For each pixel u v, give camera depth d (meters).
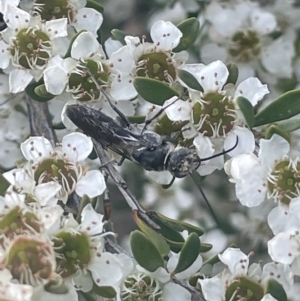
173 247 0.15
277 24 0.19
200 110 0.15
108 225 0.15
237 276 0.15
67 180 0.15
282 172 0.15
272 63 0.18
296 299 0.17
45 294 0.14
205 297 0.15
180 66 0.16
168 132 0.16
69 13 0.16
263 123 0.15
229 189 0.20
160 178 0.16
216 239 0.20
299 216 0.15
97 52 0.16
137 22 0.21
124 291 0.15
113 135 0.16
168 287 0.15
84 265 0.14
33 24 0.16
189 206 0.20
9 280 0.13
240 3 0.19
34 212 0.14
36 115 0.17
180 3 0.20
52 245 0.14
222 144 0.16
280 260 0.14
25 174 0.15
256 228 0.20
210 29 0.19
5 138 0.18
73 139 0.15
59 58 0.16
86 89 0.16
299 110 0.15
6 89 0.18
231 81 0.16
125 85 0.16
